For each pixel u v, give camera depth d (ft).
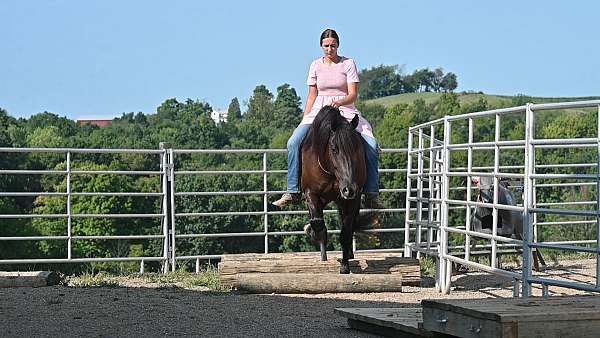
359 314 26.48
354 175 35.29
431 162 42.24
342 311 27.30
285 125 243.40
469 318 21.06
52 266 88.02
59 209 129.59
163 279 42.68
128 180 134.62
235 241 114.93
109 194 46.68
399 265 39.63
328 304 33.32
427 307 22.79
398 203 114.21
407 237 47.42
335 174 35.73
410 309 27.55
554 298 23.02
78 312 30.42
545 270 45.73
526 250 31.45
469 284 40.81
